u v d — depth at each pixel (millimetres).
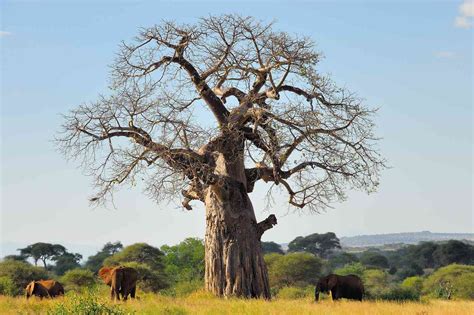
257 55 31609
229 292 31531
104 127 30891
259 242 32688
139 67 32188
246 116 31219
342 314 22922
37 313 23109
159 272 62094
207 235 32531
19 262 61094
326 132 31391
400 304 29484
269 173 32562
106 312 20594
